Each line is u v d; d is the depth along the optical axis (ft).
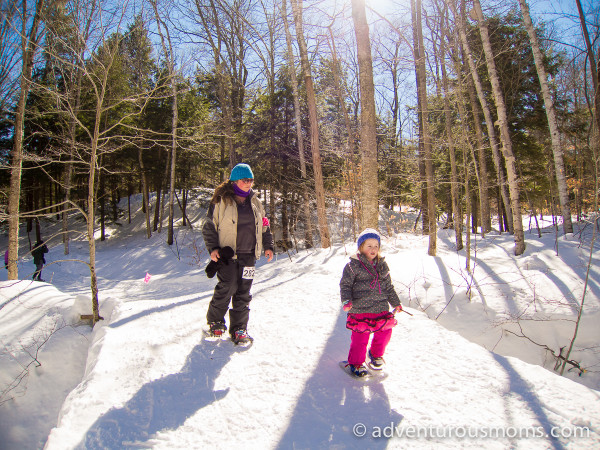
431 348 12.32
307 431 8.32
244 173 12.94
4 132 60.08
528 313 17.31
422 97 34.27
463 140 24.94
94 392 10.03
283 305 17.83
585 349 15.46
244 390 10.21
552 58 49.21
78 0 17.35
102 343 13.26
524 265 23.29
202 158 75.97
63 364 15.19
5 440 12.57
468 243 22.90
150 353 12.55
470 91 37.78
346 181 50.37
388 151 64.54
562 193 31.42
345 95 53.88
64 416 9.04
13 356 15.03
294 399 9.68
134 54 58.18
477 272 22.88
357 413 8.95
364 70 25.82
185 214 87.86
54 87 24.50
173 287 32.45
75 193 73.31
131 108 65.16
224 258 12.79
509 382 9.86
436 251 31.19
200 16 57.31
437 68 40.34
